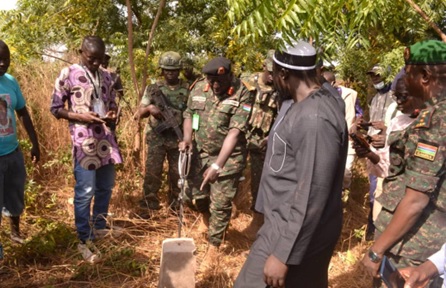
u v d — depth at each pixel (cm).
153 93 482
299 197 217
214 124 407
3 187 385
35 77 630
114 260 397
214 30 926
